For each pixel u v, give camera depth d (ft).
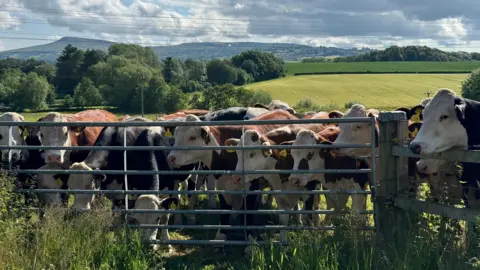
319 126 31.07
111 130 29.50
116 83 192.75
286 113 33.09
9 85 195.62
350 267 17.80
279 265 18.17
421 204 19.80
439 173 23.77
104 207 21.85
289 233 21.84
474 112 22.03
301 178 25.22
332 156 26.66
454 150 19.17
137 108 182.70
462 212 18.25
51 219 20.58
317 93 207.72
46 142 30.17
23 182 28.27
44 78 208.33
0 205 21.72
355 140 27.09
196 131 27.45
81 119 35.12
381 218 21.17
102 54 280.51
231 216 28.02
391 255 18.40
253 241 21.70
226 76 263.70
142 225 22.77
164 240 22.58
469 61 377.91
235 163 27.17
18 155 29.86
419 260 17.19
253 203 25.59
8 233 19.84
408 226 20.48
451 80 241.76
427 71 287.89
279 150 26.48
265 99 177.17
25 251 19.63
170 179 29.81
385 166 21.20
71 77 262.47
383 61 395.75
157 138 29.78
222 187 27.30
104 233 20.86
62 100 217.15
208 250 23.85
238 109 39.93
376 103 170.91
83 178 24.89
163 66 288.51
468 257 17.19
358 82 243.81
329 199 27.30
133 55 283.79
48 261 18.97
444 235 18.76
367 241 19.43
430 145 21.12
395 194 21.26
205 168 30.96
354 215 21.01
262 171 22.13
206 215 31.71
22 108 191.72
